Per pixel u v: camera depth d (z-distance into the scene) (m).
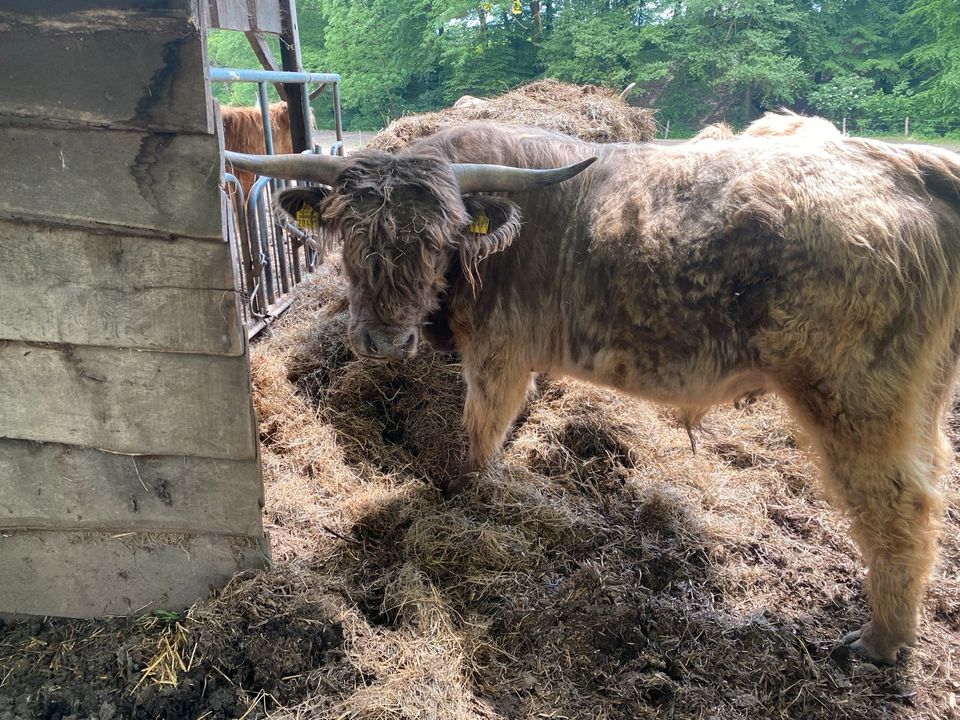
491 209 2.64
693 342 2.60
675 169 2.67
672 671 2.56
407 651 2.39
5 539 2.47
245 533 2.49
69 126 1.89
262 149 8.75
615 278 2.68
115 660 2.37
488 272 2.96
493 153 2.98
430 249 2.49
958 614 2.86
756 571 3.05
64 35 1.78
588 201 2.81
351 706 2.17
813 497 3.59
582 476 3.64
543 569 2.93
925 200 2.37
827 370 2.37
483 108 5.46
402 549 2.98
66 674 2.34
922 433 2.44
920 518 2.38
